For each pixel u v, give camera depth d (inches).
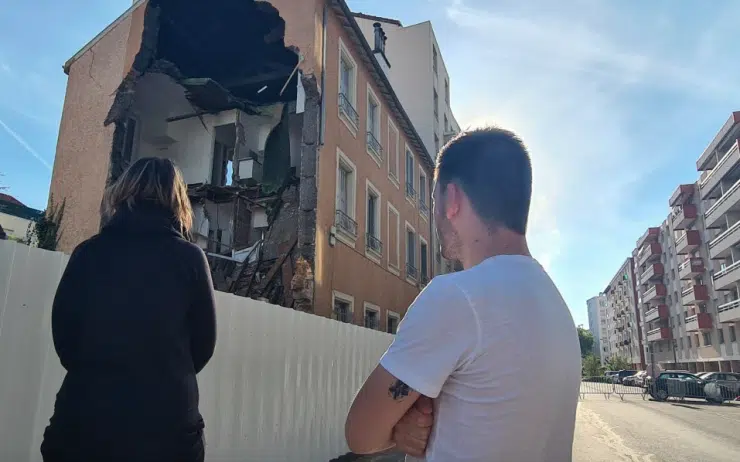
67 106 569.9
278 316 225.8
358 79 600.7
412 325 45.3
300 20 496.7
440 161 57.1
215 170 603.8
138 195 75.2
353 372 314.8
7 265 121.2
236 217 539.2
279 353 224.8
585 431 491.8
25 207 938.1
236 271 497.4
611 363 3250.5
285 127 591.2
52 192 545.3
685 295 1920.5
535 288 47.6
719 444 409.4
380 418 44.6
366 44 589.0
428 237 912.9
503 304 44.8
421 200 884.6
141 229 72.8
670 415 674.8
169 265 70.6
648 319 2559.1
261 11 545.0
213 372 179.3
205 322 74.9
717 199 1721.2
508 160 52.4
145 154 579.8
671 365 2292.1
